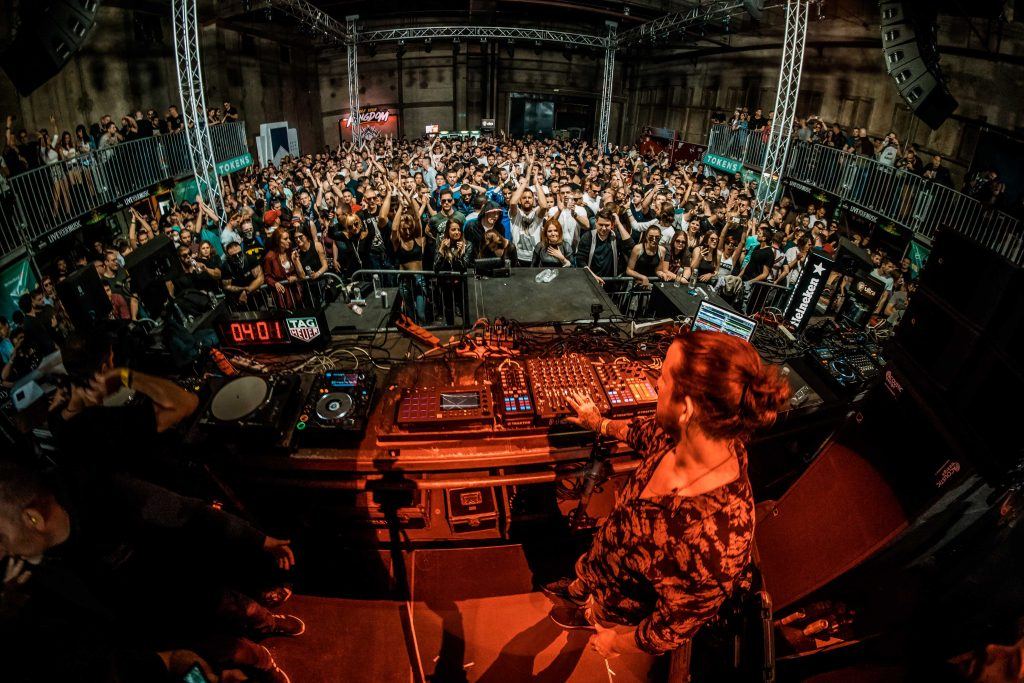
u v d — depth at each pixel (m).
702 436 1.20
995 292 1.75
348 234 6.91
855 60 12.77
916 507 1.95
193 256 6.67
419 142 20.25
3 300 6.71
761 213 10.36
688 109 20.67
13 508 1.41
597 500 2.99
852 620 2.22
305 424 2.42
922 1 6.51
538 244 6.72
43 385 2.68
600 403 2.47
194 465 2.49
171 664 1.64
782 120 10.01
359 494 2.79
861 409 2.36
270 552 2.23
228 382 2.54
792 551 2.35
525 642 2.52
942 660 1.87
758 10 12.33
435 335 3.43
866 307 3.71
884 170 10.02
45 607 1.45
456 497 2.85
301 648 2.48
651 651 1.41
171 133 11.59
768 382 1.12
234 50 16.41
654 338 3.17
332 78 22.62
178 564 1.95
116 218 10.27
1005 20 8.56
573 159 16.50
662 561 1.27
